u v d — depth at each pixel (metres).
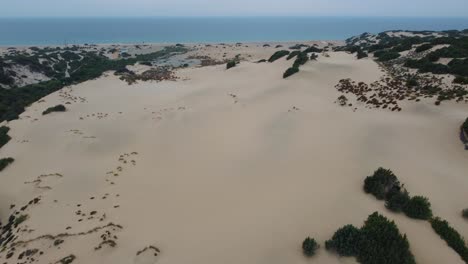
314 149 30.77
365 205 22.41
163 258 19.73
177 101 53.41
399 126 32.91
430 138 30.58
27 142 41.12
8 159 36.41
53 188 30.23
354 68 54.34
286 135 34.34
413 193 23.25
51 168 34.22
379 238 18.42
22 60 89.56
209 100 51.53
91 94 63.03
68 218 25.22
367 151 29.06
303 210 22.50
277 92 49.00
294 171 27.66
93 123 46.00
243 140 35.38
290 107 41.72
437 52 53.72
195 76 76.50
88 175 31.80
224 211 23.75
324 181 25.66
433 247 18.81
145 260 19.70
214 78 71.12
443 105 36.47
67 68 99.62
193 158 33.19
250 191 25.88
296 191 24.81
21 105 58.09
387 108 38.53
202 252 19.86
